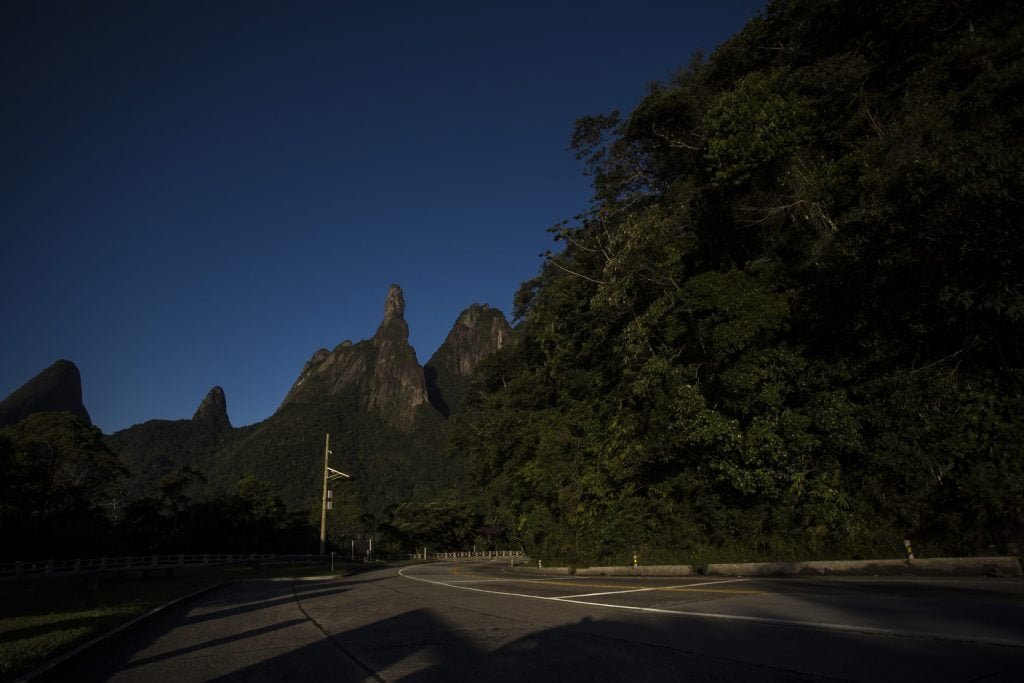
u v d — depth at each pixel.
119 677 6.64
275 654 7.70
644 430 23.59
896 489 15.79
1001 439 13.48
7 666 6.65
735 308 19.17
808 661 5.50
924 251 14.15
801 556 17.52
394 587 19.62
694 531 21.86
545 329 32.00
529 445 33.06
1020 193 11.98
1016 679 4.50
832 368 17.41
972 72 16.86
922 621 6.90
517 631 8.36
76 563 33.12
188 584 24.03
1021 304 12.45
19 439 51.38
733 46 26.38
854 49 21.73
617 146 29.11
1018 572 11.57
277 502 87.81
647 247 23.81
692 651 6.30
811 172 19.53
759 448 17.78
